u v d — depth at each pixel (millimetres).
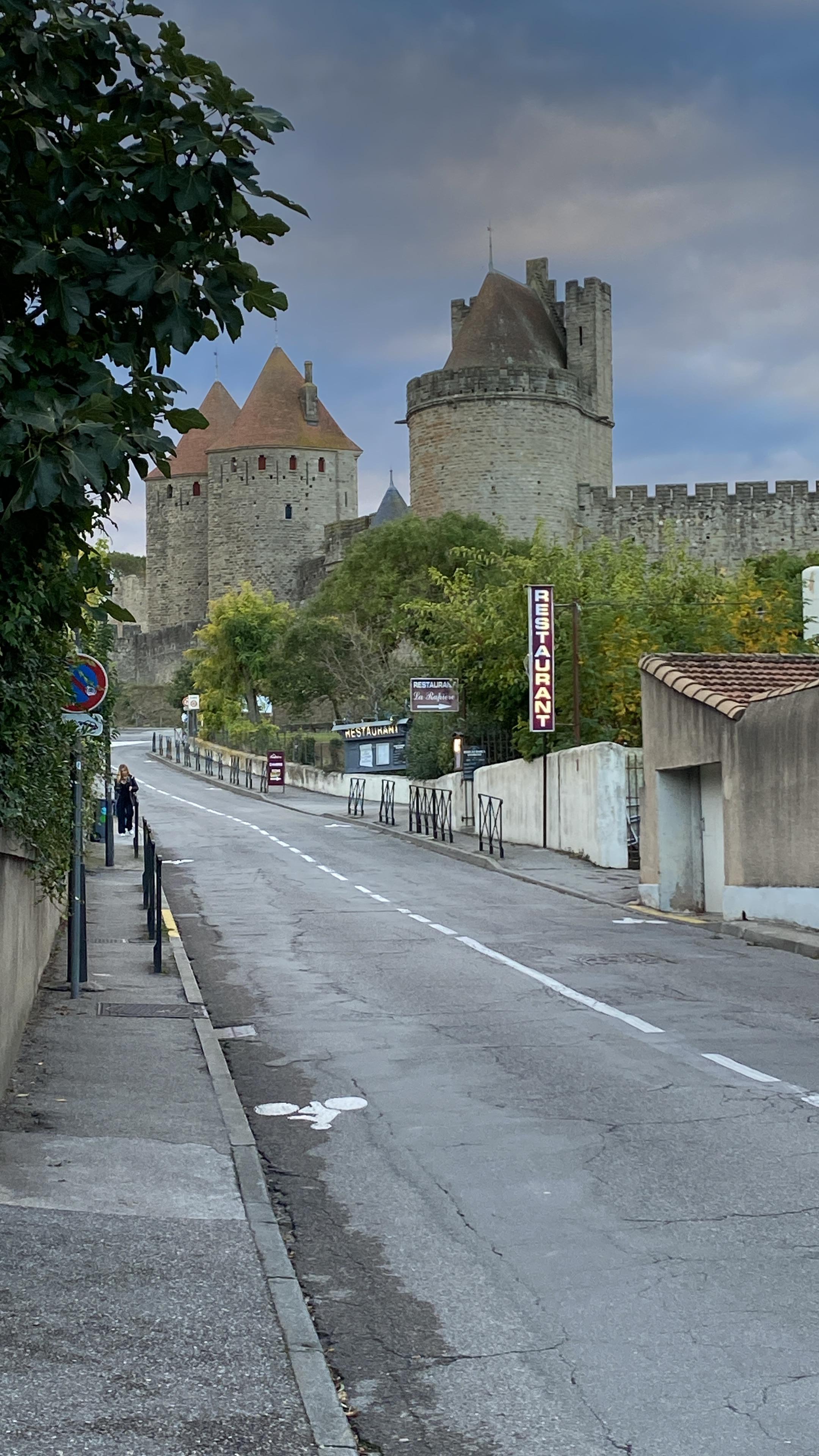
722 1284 5801
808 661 22516
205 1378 4789
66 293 5992
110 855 29203
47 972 14766
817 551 64938
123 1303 5445
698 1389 4805
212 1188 7129
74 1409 4508
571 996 13680
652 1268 6023
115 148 6035
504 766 35219
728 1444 4410
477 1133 8461
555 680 32375
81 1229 6348
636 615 33188
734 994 13609
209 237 6367
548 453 75438
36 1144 7789
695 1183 7254
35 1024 11578
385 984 14805
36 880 12125
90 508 6711
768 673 22000
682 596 34938
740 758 19219
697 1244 6312
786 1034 11398
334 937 19000
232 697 85062
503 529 68750
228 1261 6000
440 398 75875
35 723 10180
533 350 80125
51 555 7352
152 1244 6199
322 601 70562
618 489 76250
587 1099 9250
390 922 20703
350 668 66812
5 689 8555
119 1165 7469
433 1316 5555
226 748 80062
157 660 123000
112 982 14281
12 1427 4359
